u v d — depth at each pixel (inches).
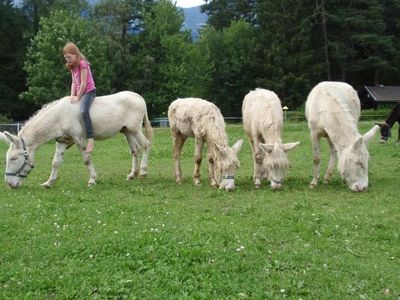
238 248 235.3
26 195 383.6
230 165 385.7
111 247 237.0
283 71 2164.1
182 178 468.1
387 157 581.9
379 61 2174.0
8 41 2327.8
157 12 2306.8
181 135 453.1
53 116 414.9
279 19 2224.4
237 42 2466.8
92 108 426.3
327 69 2171.5
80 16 2277.3
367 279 203.3
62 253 234.4
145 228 273.4
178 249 229.5
